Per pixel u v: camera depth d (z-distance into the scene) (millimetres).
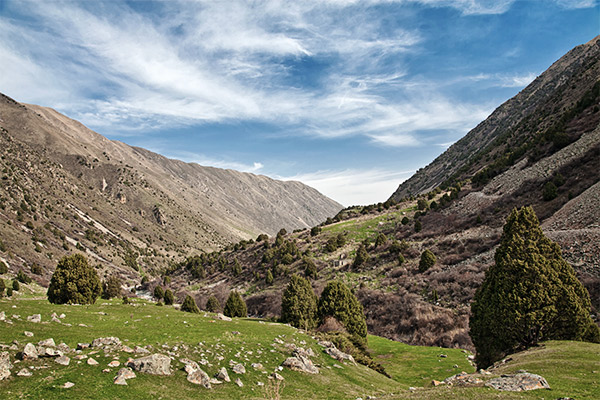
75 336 18297
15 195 163750
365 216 125750
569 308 22453
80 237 172125
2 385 10516
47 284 88812
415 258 71562
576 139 78375
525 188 75750
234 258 125688
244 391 14234
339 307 41688
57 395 10445
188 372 14305
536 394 12320
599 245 38812
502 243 25375
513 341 23094
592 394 11953
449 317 45094
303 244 108875
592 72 115375
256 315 76562
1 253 91438
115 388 11539
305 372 18891
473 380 15375
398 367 32750
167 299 68188
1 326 17578
